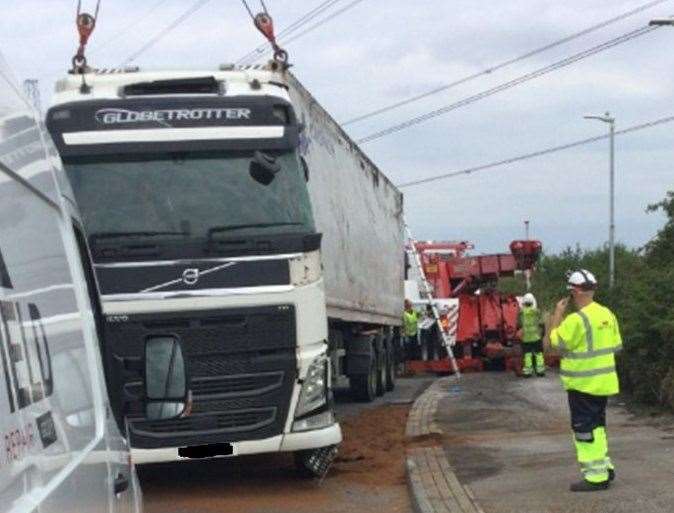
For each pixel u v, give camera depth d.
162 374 5.21
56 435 3.46
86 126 10.34
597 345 9.50
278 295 10.34
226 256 10.27
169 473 12.04
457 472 10.88
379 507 10.22
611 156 38.78
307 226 10.50
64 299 4.05
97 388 4.52
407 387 25.09
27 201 3.62
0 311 2.98
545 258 44.09
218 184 10.41
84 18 11.02
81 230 5.30
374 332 21.38
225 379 10.27
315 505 10.32
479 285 30.69
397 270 25.14
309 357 10.45
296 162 10.67
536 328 24.42
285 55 11.80
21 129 3.68
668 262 20.11
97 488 4.00
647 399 15.94
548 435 13.45
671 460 10.82
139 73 10.70
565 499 9.16
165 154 10.42
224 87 10.66
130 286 10.08
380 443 13.71
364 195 19.58
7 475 2.80
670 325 14.86
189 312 10.18
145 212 10.23
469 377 25.78
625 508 8.68
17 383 3.05
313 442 10.52
